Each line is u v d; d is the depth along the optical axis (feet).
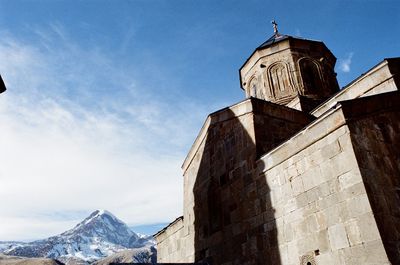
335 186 23.44
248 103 36.83
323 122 25.49
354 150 22.63
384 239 19.67
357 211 21.39
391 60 33.35
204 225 40.01
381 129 24.85
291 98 53.06
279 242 27.30
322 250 23.22
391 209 21.33
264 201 30.25
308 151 26.66
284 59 56.95
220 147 39.42
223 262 34.24
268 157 31.17
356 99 24.68
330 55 60.64
